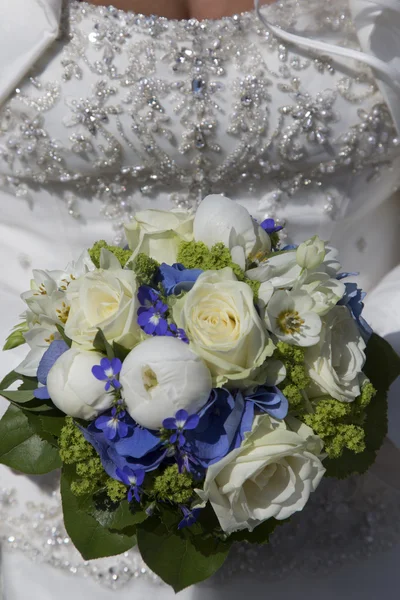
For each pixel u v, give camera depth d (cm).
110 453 91
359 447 96
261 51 109
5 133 111
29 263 118
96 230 116
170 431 88
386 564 113
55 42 109
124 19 109
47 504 113
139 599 111
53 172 112
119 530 97
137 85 108
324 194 115
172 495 91
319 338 93
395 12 108
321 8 111
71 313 93
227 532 92
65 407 91
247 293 90
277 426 91
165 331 90
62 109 109
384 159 114
